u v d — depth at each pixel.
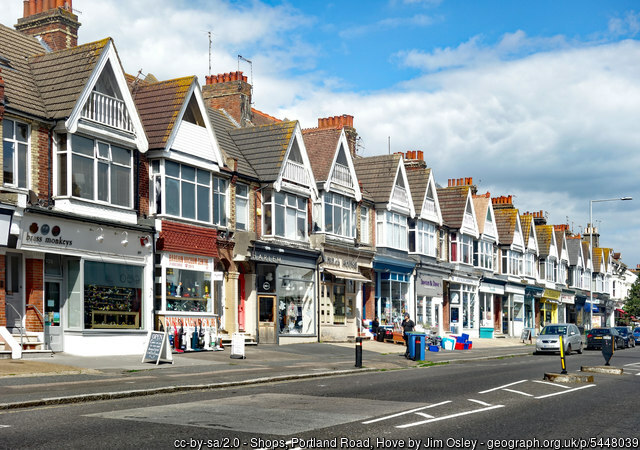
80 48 25.03
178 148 27.28
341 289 37.97
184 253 27.58
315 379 20.67
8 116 21.89
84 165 23.80
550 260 70.25
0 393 14.86
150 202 26.80
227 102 38.22
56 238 22.58
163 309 26.52
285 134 33.69
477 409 14.07
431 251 47.12
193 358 24.80
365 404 14.75
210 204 29.28
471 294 53.59
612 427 12.43
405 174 43.47
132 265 25.53
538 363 29.14
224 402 14.76
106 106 24.64
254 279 31.64
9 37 26.39
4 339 21.03
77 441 10.25
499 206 62.50
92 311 23.97
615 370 23.89
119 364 21.61
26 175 22.47
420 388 18.03
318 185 36.09
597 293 85.38
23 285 22.31
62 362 21.16
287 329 33.56
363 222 40.78
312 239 35.44
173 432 11.10
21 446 9.84
